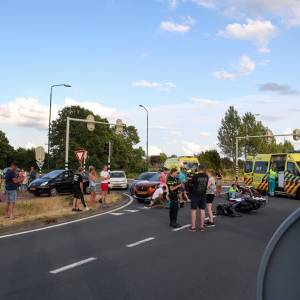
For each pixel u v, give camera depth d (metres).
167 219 15.62
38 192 26.83
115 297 6.18
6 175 15.28
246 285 6.80
